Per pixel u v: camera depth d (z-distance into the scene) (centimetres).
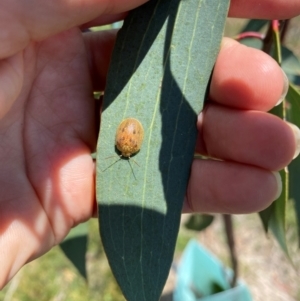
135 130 8
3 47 9
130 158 9
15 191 11
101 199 9
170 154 9
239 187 10
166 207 8
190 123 9
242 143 9
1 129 10
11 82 9
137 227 8
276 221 10
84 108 11
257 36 11
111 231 8
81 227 12
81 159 11
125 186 9
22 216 10
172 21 8
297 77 12
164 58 9
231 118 10
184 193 8
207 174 10
